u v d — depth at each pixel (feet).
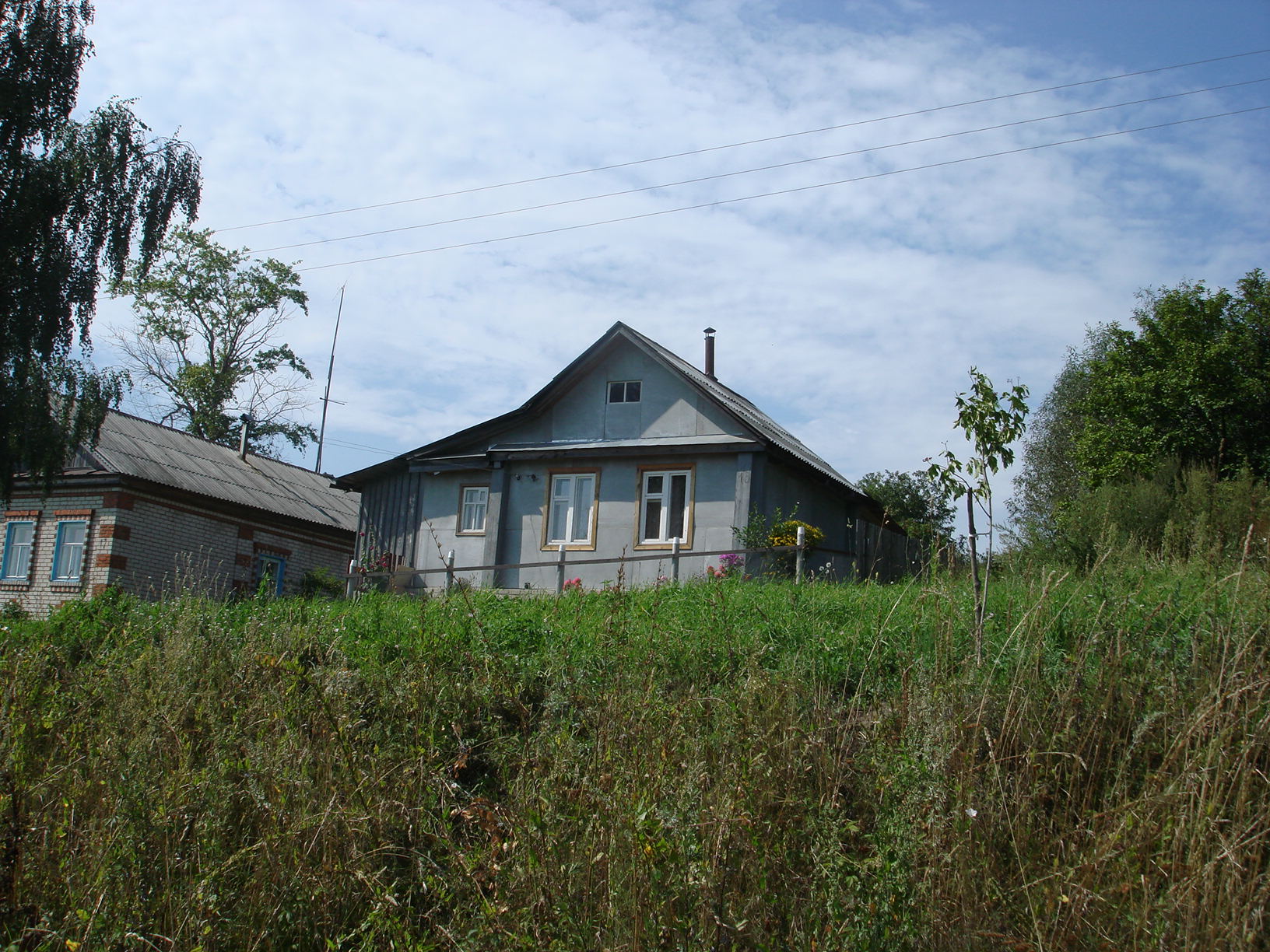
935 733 16.96
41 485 62.03
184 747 19.15
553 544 69.05
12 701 21.76
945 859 14.61
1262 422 79.46
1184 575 30.30
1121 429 83.87
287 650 25.59
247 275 139.23
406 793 17.94
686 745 17.66
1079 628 23.24
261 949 15.12
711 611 29.01
